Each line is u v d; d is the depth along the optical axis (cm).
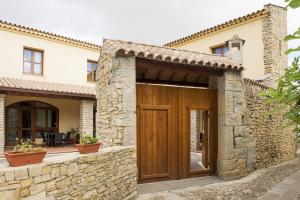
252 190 612
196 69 720
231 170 734
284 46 1240
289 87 193
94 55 1702
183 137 734
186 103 743
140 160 673
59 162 363
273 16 1139
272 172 804
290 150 1177
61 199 363
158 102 704
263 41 1134
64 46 1566
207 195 589
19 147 350
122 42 694
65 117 1552
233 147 750
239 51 813
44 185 335
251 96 836
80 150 458
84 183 416
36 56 1466
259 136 877
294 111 191
